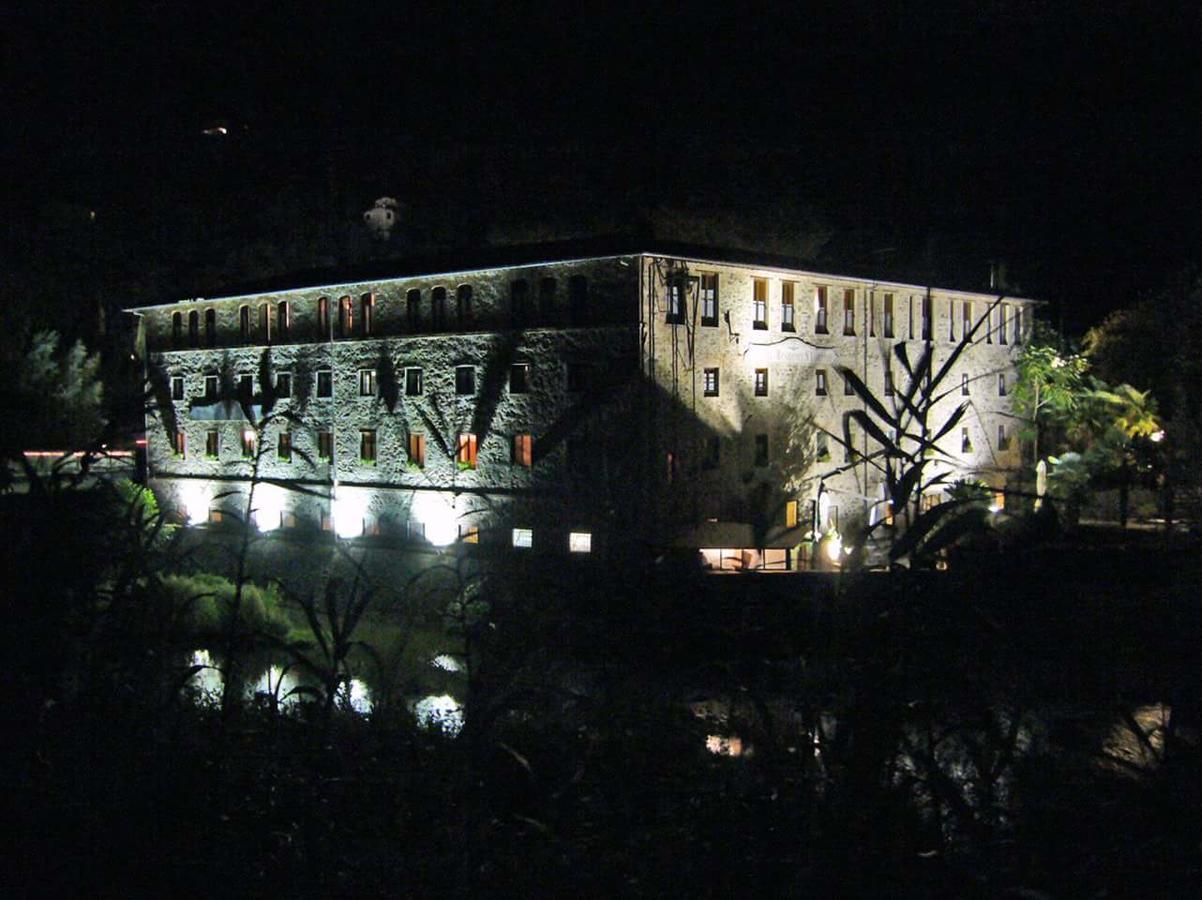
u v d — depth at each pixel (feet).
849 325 119.03
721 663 16.58
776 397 110.32
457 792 16.02
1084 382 135.74
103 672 16.49
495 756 17.72
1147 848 12.65
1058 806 13.67
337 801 16.52
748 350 108.06
